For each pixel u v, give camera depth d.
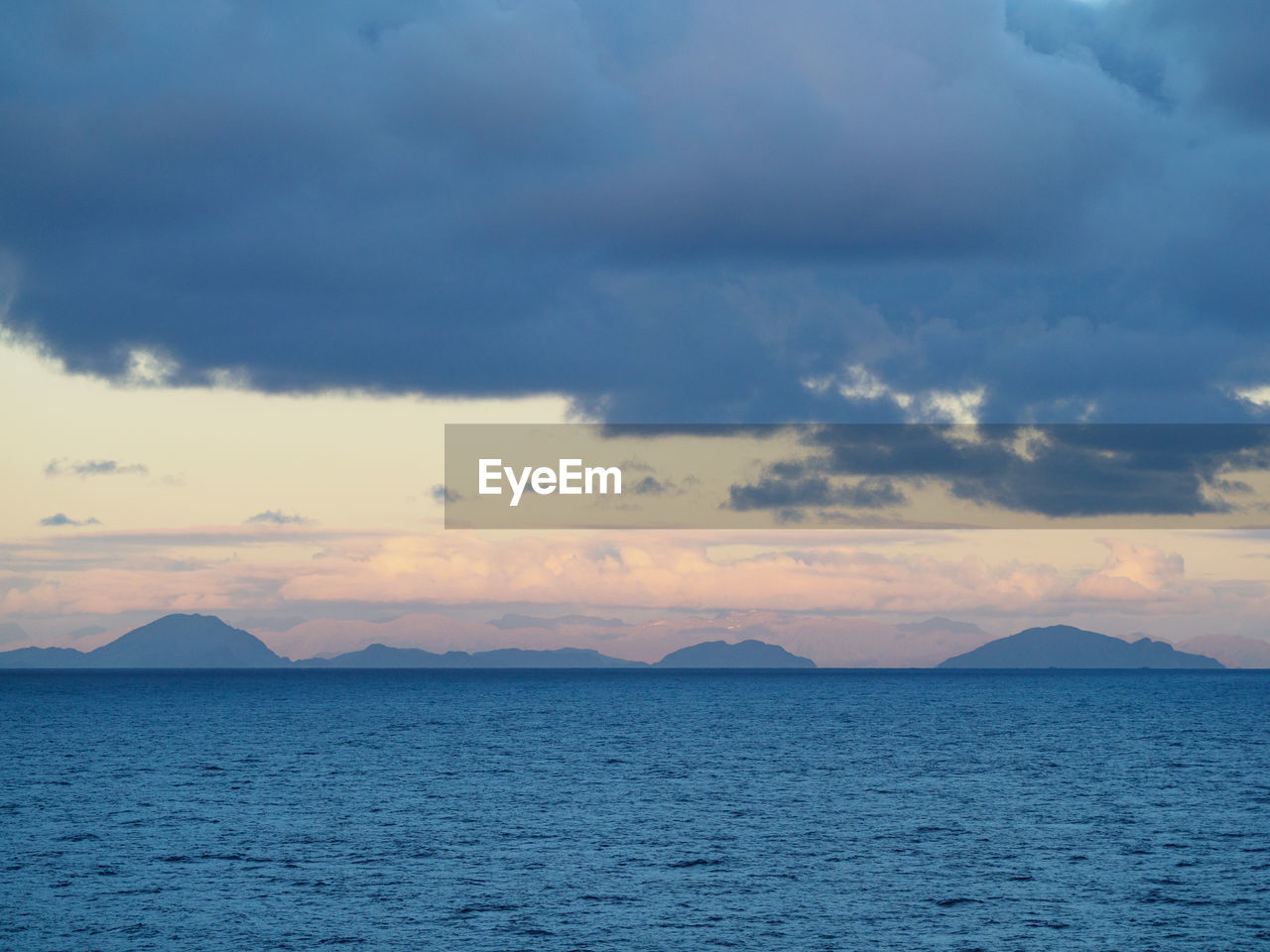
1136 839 53.19
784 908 40.62
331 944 36.38
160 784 72.31
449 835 54.09
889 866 47.41
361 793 68.31
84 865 47.25
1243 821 58.34
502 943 36.56
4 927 38.06
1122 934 37.50
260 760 88.38
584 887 43.75
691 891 43.16
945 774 78.88
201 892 42.75
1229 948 36.00
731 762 87.75
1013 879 45.12
